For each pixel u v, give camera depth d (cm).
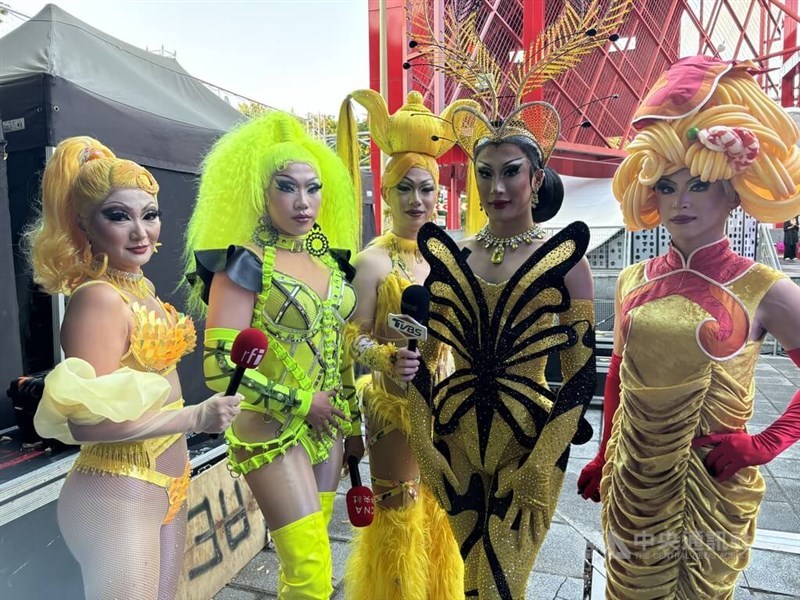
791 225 956
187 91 488
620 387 177
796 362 153
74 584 179
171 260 377
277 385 169
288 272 178
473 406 173
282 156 174
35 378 256
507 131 166
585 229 161
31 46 347
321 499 192
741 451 149
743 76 158
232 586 259
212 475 261
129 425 140
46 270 151
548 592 249
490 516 166
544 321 170
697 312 154
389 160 221
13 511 195
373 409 206
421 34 200
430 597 206
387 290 203
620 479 164
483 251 179
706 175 148
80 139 158
